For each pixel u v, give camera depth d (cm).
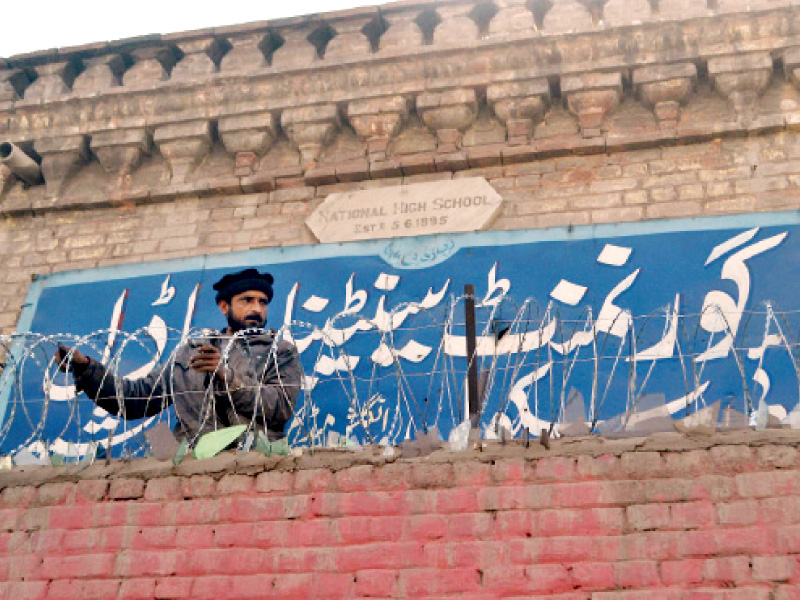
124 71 1120
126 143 1064
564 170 965
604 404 823
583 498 566
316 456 618
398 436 848
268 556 587
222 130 1047
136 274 992
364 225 977
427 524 577
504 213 959
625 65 973
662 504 555
